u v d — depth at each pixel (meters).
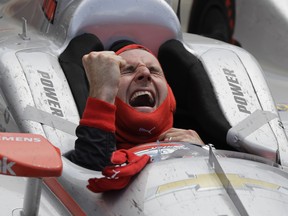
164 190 7.46
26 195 7.09
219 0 16.02
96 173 7.94
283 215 7.20
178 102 10.38
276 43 15.50
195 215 7.12
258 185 7.60
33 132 8.45
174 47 10.35
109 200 7.57
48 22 10.43
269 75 14.91
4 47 9.77
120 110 9.11
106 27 10.17
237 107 9.55
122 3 10.26
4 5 11.85
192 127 10.16
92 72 8.24
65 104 8.93
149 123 9.11
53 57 9.63
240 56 10.44
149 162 7.91
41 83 9.05
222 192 7.44
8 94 8.92
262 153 8.89
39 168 6.36
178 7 15.59
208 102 9.70
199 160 7.96
